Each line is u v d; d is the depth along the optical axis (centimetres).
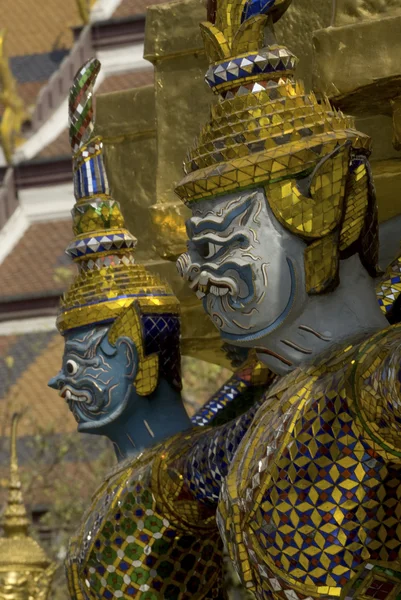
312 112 231
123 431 305
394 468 209
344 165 220
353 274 230
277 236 227
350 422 210
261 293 227
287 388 225
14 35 2698
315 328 229
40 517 1479
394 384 192
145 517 287
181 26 319
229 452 262
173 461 282
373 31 242
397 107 249
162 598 288
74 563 301
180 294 332
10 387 1916
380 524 210
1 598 473
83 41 2400
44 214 2275
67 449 1496
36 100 2528
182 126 319
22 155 2292
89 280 308
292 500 214
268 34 242
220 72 236
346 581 211
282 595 217
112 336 303
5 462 1681
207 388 1252
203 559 290
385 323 233
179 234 306
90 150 315
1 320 2097
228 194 229
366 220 227
